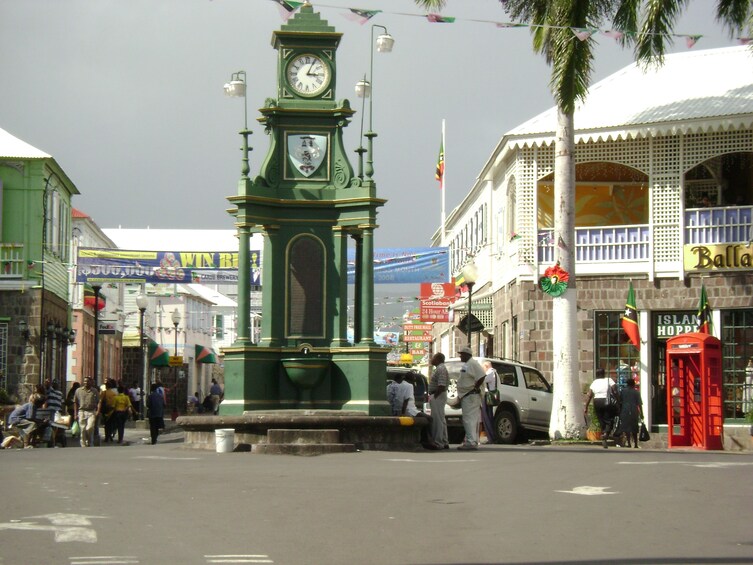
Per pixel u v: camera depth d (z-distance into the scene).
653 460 18.53
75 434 33.78
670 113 31.62
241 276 21.52
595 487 13.83
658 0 26.05
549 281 27.52
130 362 70.69
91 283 41.69
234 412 21.17
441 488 13.66
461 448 22.25
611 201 34.59
